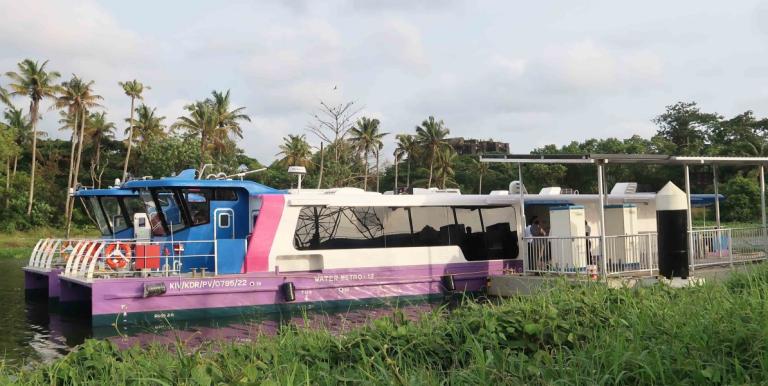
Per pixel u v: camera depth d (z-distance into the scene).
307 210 15.63
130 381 5.34
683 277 12.34
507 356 5.69
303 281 15.17
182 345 7.11
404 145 76.69
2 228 52.97
